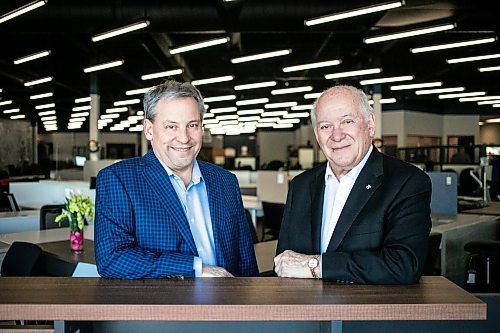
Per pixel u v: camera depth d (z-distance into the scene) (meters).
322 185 1.69
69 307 1.07
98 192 1.60
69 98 15.21
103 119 18.84
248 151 25.38
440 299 1.12
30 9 5.51
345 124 1.54
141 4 6.27
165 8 6.27
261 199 7.16
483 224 4.20
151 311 1.06
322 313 1.07
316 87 13.38
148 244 1.56
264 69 11.81
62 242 3.51
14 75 11.92
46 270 3.08
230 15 6.23
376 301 1.10
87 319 1.07
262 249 3.30
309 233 1.67
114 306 1.07
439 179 4.59
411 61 10.45
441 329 1.37
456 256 3.79
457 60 8.17
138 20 5.93
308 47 9.78
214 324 1.33
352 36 8.70
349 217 1.50
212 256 1.71
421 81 12.00
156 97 1.62
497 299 1.40
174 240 1.58
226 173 1.91
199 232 1.71
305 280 1.33
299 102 15.68
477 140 16.88
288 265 1.38
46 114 17.17
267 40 9.18
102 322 1.30
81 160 13.38
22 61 8.55
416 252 1.33
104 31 6.36
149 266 1.42
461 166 10.68
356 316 1.07
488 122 18.27
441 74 11.70
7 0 5.96
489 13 6.68
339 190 1.61
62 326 1.10
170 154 1.63
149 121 1.66
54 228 4.32
